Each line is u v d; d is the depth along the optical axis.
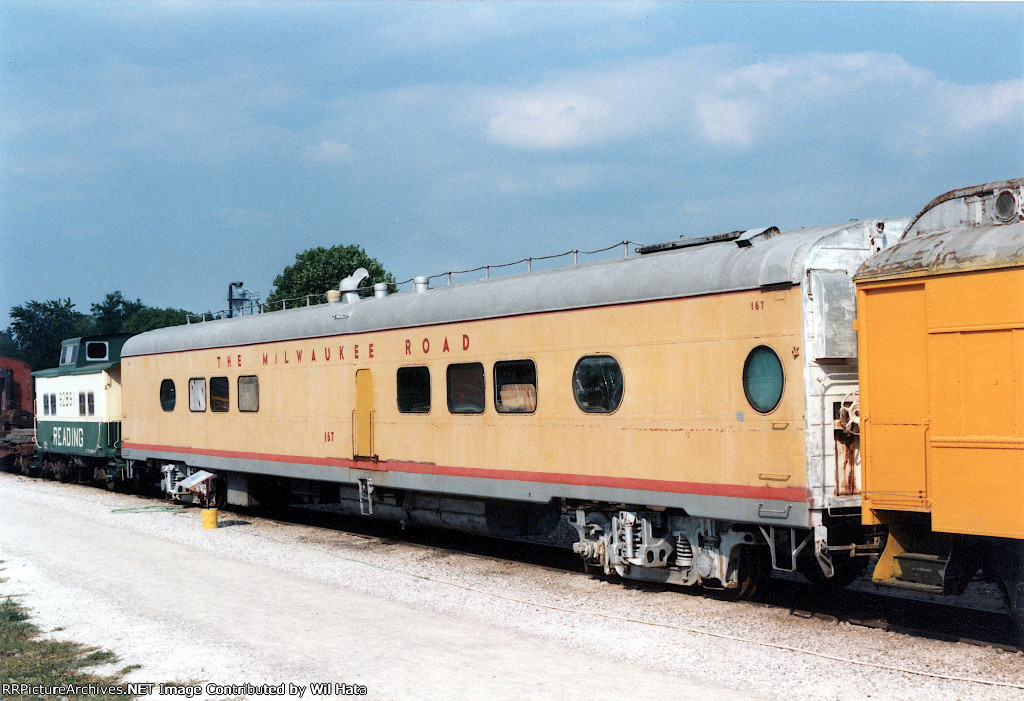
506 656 8.69
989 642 8.64
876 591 11.35
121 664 8.69
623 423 11.52
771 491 9.83
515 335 13.09
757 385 10.02
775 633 9.34
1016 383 8.04
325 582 12.50
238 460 19.64
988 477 8.19
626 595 11.42
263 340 18.80
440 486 14.47
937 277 8.59
